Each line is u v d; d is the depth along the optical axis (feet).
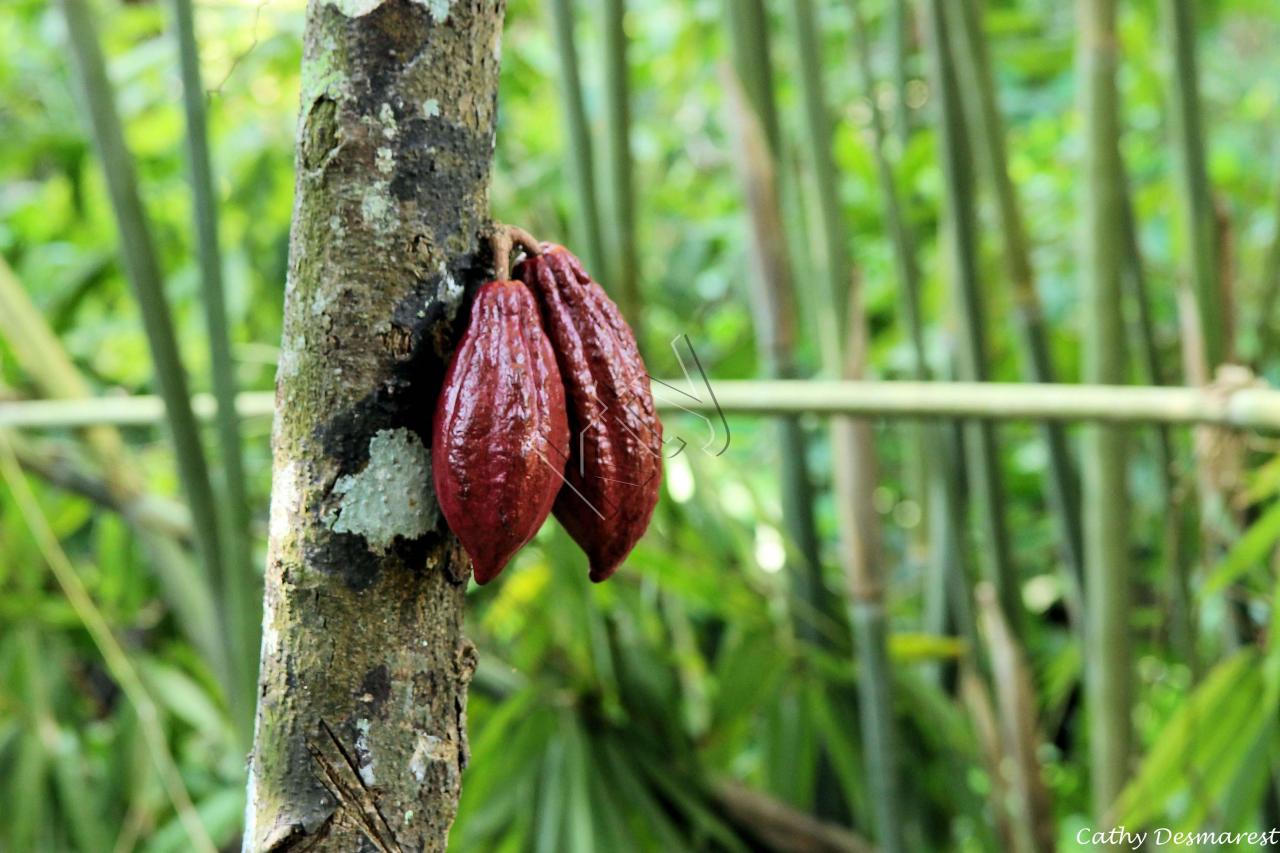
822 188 11.02
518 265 6.29
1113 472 10.11
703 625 13.87
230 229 16.58
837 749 11.30
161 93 16.76
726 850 11.49
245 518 9.44
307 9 6.06
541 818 10.42
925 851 11.95
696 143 19.93
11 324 11.73
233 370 9.31
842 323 10.96
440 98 6.03
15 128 15.92
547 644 11.16
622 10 10.84
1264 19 21.67
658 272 18.34
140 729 12.18
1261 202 16.15
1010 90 18.56
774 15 17.62
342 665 6.02
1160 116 16.66
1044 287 17.61
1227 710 9.85
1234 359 10.34
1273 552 10.66
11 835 11.19
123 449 12.06
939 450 11.65
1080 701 15.25
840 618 11.61
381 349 6.02
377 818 6.02
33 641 12.32
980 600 11.69
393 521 6.04
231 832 13.78
